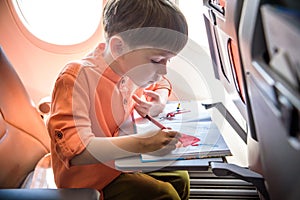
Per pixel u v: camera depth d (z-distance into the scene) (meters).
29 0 1.25
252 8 0.33
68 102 0.68
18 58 1.28
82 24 1.26
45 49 1.26
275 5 0.30
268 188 0.45
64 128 0.65
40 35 1.25
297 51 0.25
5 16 1.22
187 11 1.04
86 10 1.25
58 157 0.70
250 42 0.34
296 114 0.27
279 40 0.28
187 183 0.90
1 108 0.87
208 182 1.02
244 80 0.42
